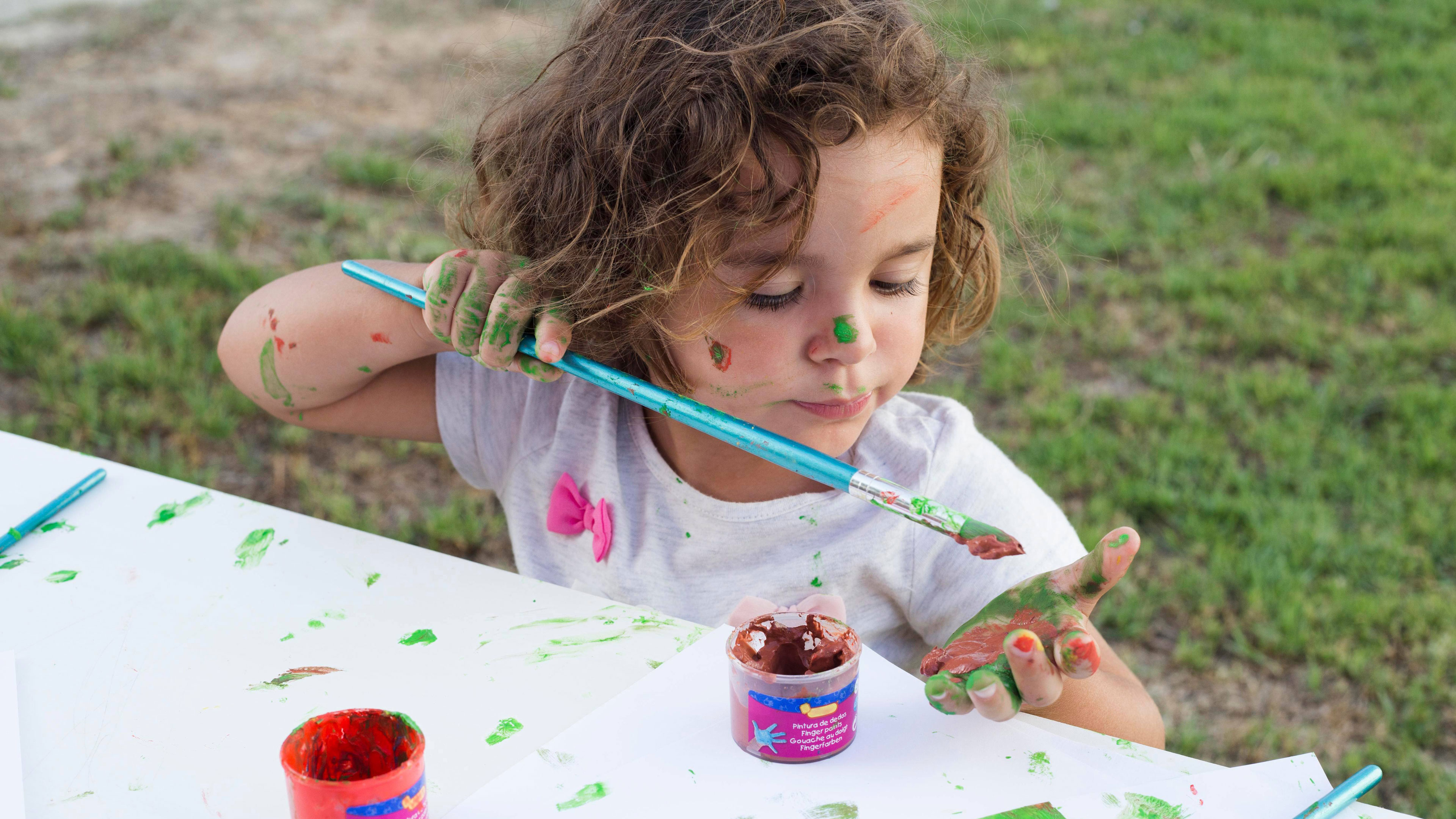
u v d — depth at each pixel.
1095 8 6.32
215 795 0.97
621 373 1.20
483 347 1.25
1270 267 3.94
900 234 1.13
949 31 1.41
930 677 1.08
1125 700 1.28
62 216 4.20
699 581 1.46
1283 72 5.45
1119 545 1.03
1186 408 3.35
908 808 0.95
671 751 1.02
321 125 5.08
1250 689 2.53
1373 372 3.47
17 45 5.81
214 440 3.23
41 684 1.10
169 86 5.43
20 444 1.49
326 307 1.48
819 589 1.43
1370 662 2.56
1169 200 4.38
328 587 1.26
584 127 1.24
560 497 1.53
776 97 1.11
